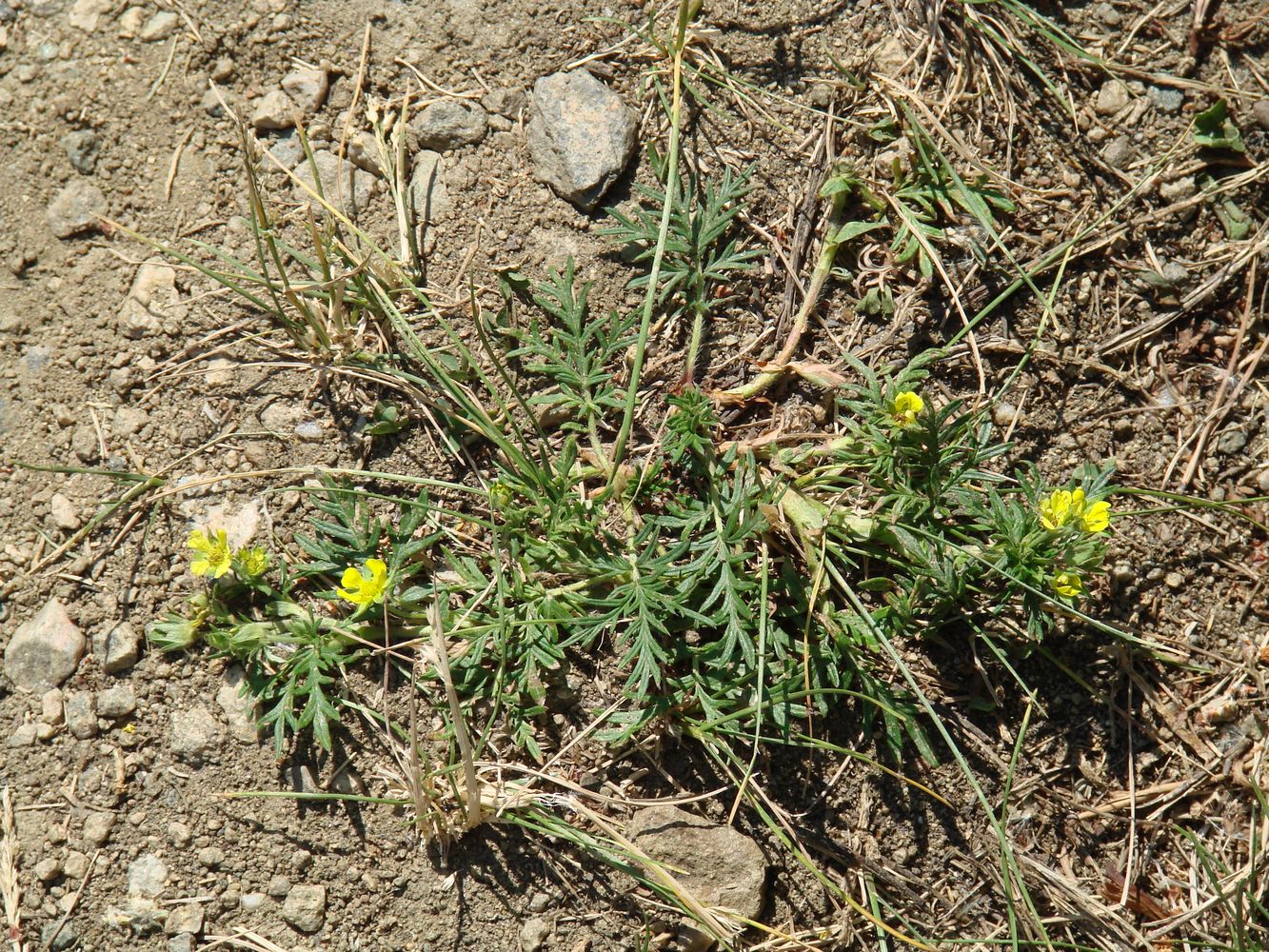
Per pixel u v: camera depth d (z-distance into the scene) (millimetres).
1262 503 677
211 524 671
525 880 655
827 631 654
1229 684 667
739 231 685
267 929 656
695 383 681
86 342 685
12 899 659
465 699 660
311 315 670
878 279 683
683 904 645
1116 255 687
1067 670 660
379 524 664
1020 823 660
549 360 674
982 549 652
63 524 676
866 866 656
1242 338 684
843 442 666
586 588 662
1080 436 678
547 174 686
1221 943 653
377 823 657
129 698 665
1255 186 690
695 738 659
